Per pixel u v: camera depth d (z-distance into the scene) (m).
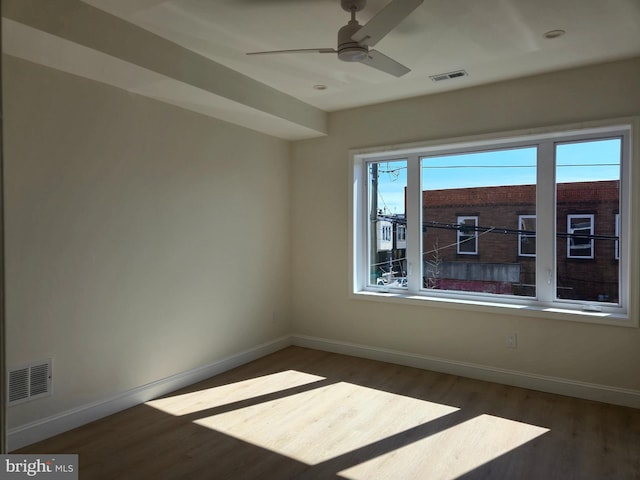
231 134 4.05
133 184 3.20
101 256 3.01
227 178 4.02
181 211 3.58
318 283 4.69
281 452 2.59
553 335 3.45
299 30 2.70
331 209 4.57
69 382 2.84
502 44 2.91
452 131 3.87
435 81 3.62
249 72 3.42
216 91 3.22
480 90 3.73
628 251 3.24
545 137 3.55
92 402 2.97
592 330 3.30
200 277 3.76
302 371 4.00
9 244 2.54
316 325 4.72
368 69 3.35
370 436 2.78
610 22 2.60
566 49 2.99
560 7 2.43
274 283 4.63
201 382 3.72
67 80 2.79
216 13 2.49
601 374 3.28
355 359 4.34
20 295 2.59
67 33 2.32
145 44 2.71
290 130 4.34
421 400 3.33
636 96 3.14
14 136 2.55
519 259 3.77
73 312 2.85
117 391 3.12
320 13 2.48
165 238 3.45
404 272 4.36
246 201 4.24
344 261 4.51
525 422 2.95
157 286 3.39
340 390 3.53
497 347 3.69
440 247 4.16
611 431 2.81
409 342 4.14
